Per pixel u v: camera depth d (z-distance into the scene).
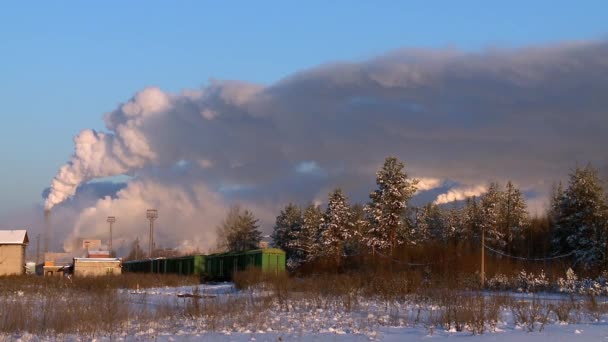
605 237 65.50
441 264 58.09
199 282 63.91
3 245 79.94
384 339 18.20
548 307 25.19
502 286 48.41
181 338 18.91
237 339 18.52
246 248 110.56
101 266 84.62
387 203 77.50
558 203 72.31
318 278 43.12
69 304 25.11
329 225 82.50
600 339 17.31
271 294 35.34
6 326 21.66
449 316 21.44
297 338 18.45
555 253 70.44
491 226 85.19
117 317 23.20
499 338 17.78
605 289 40.38
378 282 35.81
